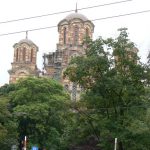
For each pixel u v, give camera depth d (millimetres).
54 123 74188
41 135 73562
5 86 85188
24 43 106125
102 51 49219
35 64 106000
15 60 105438
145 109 49000
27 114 72062
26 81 78438
